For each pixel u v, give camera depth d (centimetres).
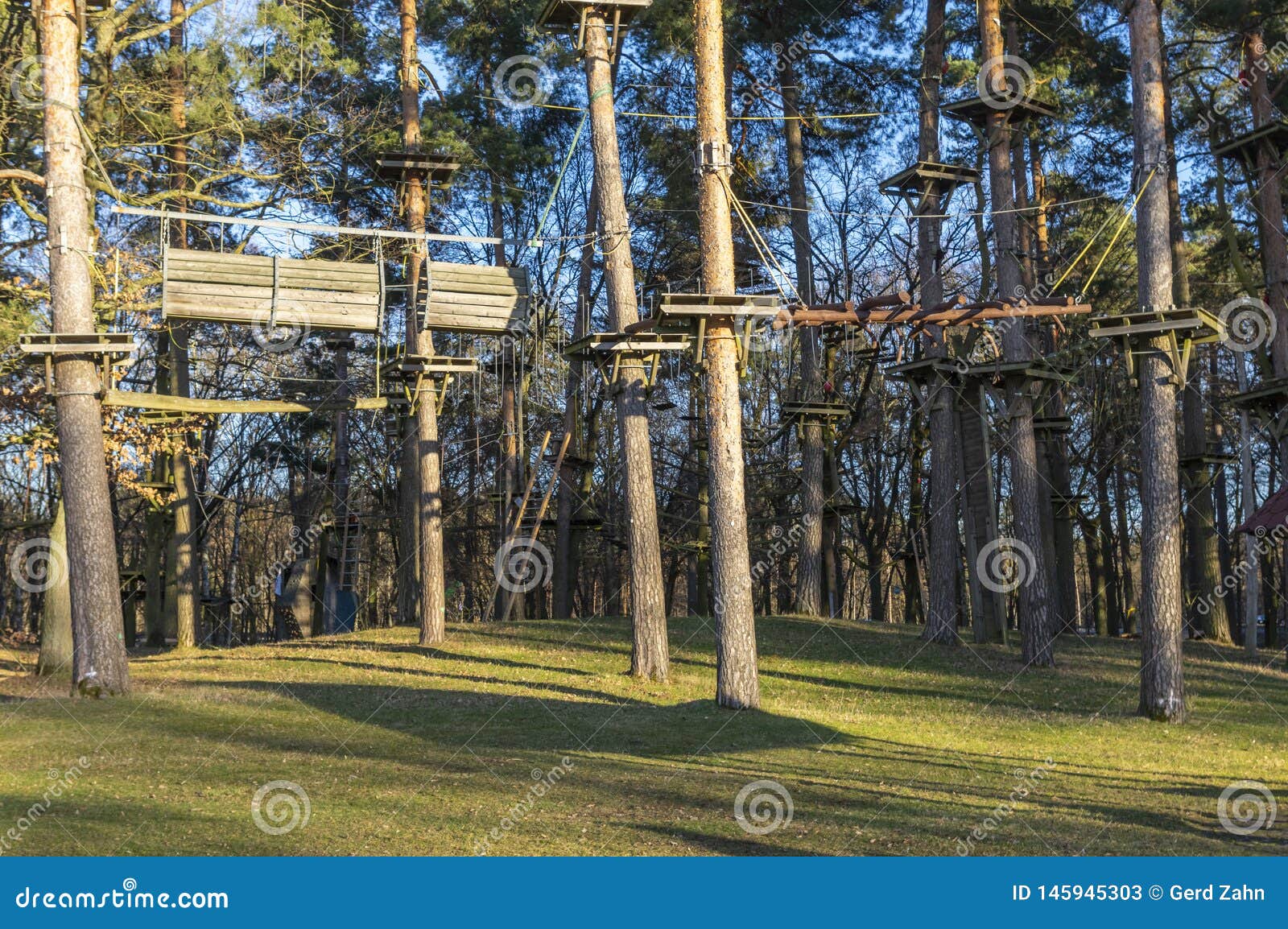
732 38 3153
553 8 2169
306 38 2302
